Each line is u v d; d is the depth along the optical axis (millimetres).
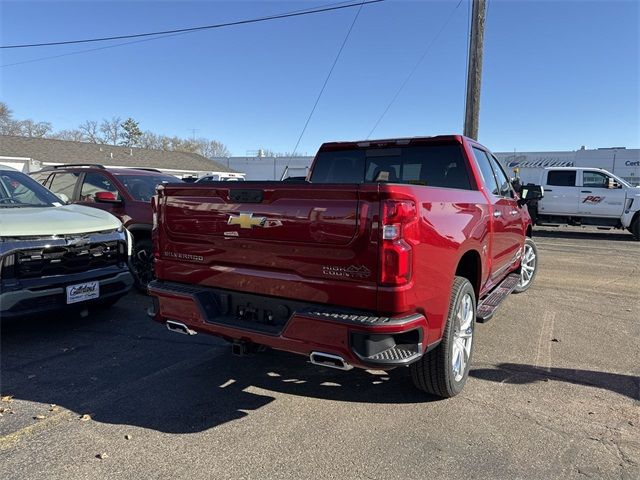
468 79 11422
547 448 2992
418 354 2957
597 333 5301
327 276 2951
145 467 2777
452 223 3348
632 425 3285
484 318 4148
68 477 2676
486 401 3625
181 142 84750
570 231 18094
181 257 3639
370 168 5051
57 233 4797
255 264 3246
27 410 3465
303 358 4523
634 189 15148
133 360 4445
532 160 41969
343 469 2768
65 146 32562
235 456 2896
